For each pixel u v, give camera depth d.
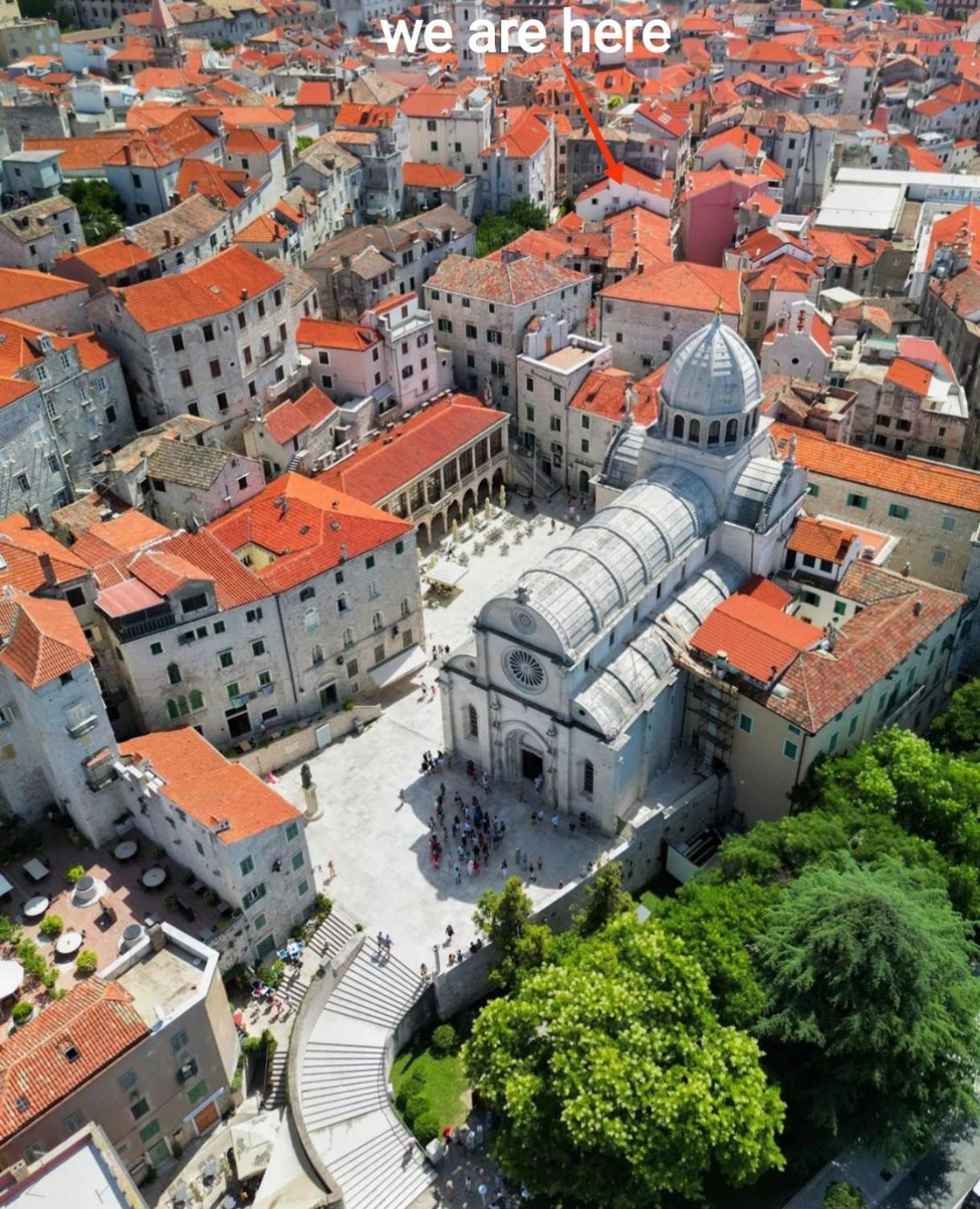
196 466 98.06
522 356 127.75
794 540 93.00
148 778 73.62
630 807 82.81
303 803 87.06
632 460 98.06
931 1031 61.75
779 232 157.50
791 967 63.19
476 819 84.19
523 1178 59.84
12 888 74.69
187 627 82.12
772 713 78.06
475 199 180.50
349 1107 68.19
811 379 118.94
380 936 76.31
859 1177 66.88
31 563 79.38
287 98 193.00
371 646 97.88
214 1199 63.84
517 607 77.44
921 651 87.56
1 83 180.88
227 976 72.56
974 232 157.25
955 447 113.69
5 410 89.06
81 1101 58.03
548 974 63.38
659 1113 55.97
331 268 133.75
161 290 104.75
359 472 110.69
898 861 69.19
